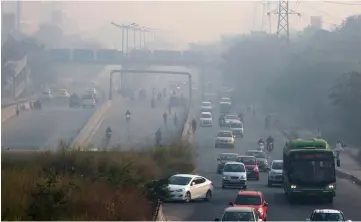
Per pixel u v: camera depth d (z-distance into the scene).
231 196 145.62
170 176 139.75
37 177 100.75
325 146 137.00
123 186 109.62
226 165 163.00
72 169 116.81
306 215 117.12
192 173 181.62
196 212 119.19
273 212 120.94
